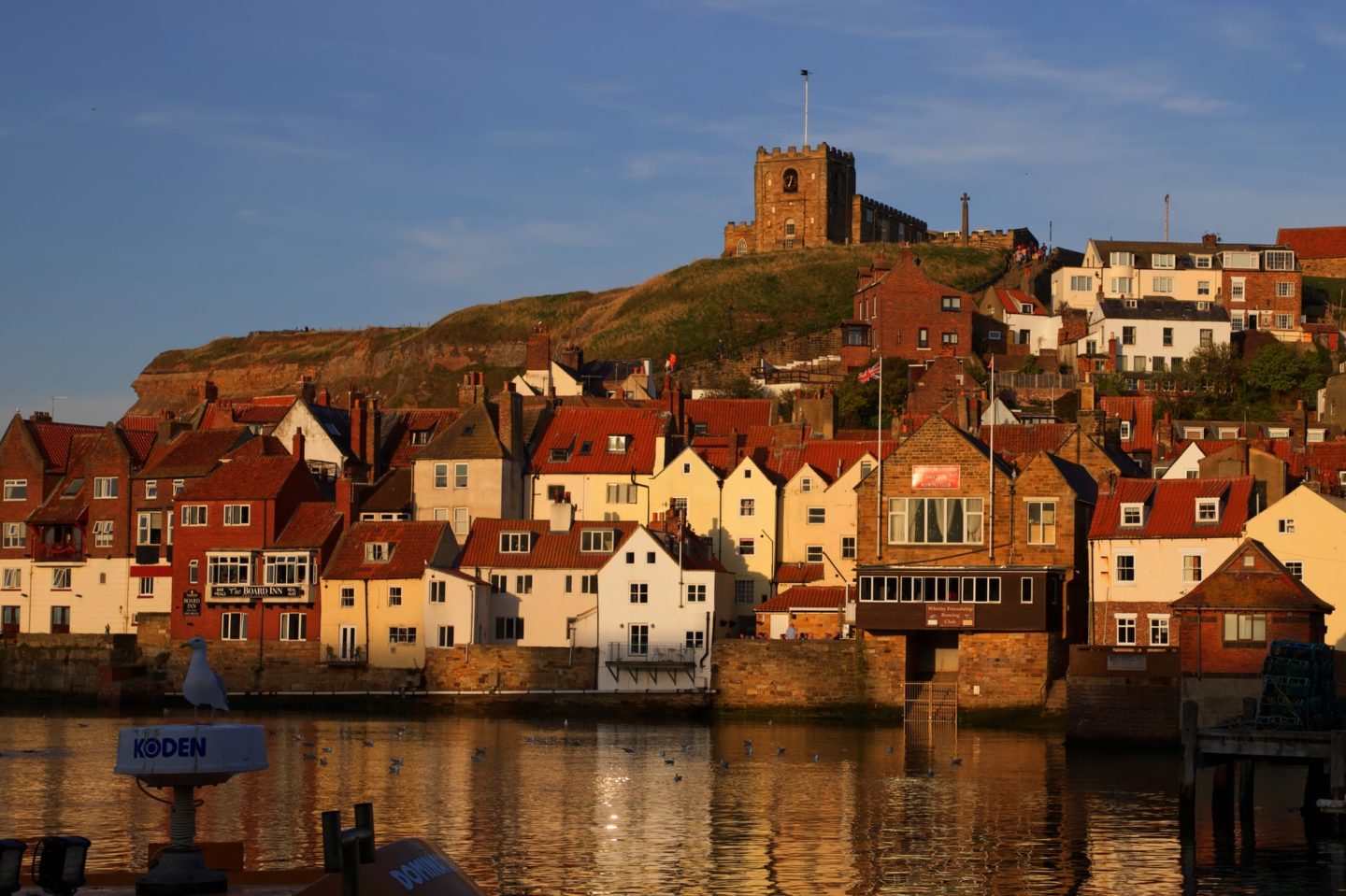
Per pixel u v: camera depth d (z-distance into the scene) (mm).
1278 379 169375
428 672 124750
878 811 73938
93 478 143250
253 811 73562
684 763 90062
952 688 113688
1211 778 84500
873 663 115250
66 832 67625
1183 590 109188
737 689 117875
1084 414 137125
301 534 131000
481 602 126000
